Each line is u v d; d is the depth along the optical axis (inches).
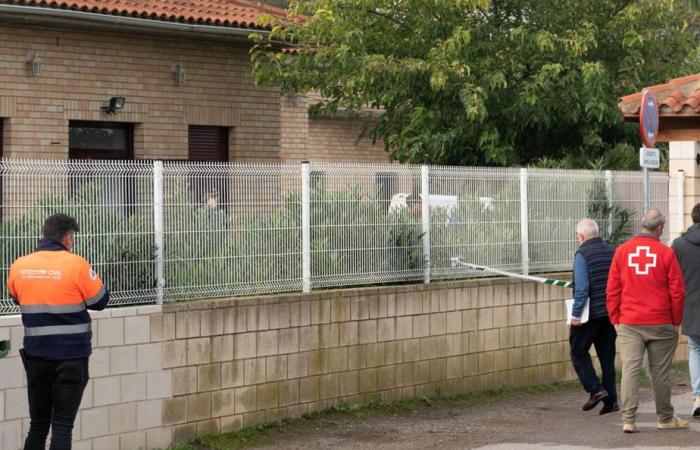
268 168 558.6
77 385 415.8
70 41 836.6
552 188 716.7
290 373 555.2
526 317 687.1
